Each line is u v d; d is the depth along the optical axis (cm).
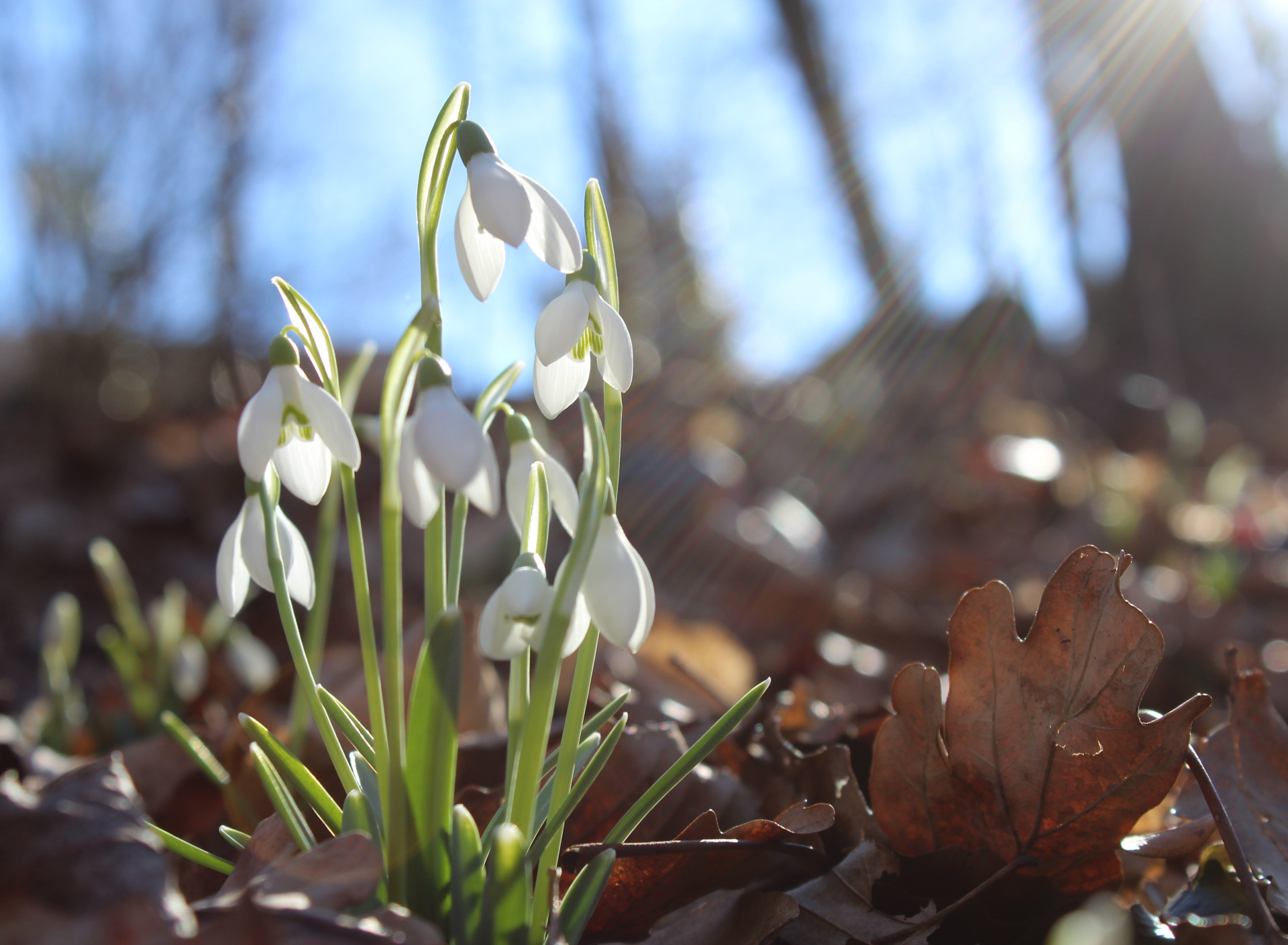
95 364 256
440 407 29
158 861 30
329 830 33
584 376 33
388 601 31
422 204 31
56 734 64
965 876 37
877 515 184
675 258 298
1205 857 36
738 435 229
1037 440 202
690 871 36
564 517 32
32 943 29
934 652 110
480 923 30
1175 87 303
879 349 254
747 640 115
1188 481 190
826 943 36
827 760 41
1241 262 317
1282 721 39
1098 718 36
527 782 31
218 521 155
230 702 73
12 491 162
